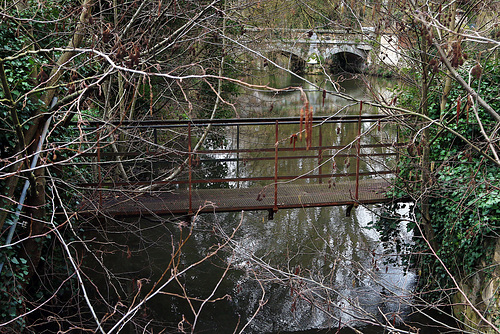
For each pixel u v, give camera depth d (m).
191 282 9.24
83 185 7.52
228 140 17.34
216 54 11.50
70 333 7.23
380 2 7.17
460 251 7.53
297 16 12.03
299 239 10.98
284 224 11.86
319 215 12.43
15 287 5.82
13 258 5.87
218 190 8.91
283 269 9.44
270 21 11.72
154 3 6.95
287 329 7.90
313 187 9.05
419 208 8.06
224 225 11.75
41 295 6.79
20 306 5.79
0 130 5.91
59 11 7.07
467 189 6.43
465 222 7.27
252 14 11.14
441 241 8.16
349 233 11.30
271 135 18.42
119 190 7.04
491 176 7.22
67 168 7.55
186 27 6.32
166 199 8.44
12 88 5.90
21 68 6.24
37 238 6.43
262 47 12.14
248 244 10.62
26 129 6.20
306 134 2.52
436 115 8.52
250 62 14.08
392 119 6.95
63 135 7.10
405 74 8.30
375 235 11.18
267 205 8.10
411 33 7.49
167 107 12.82
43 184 6.43
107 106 9.10
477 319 7.05
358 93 25.28
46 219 6.46
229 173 14.82
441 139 8.29
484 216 6.90
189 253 10.32
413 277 9.12
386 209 8.49
